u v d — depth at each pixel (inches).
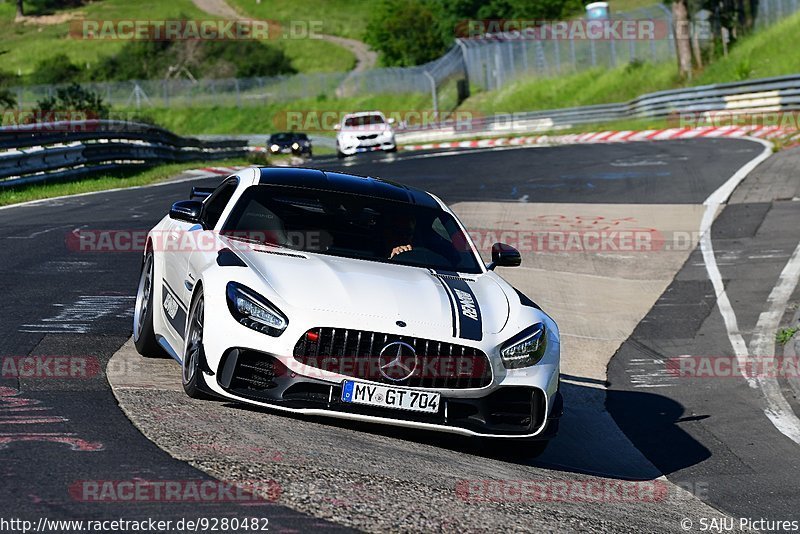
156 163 2874.0
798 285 1176.2
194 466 450.0
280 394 528.1
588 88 5226.4
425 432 609.6
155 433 495.8
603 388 826.8
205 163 3361.2
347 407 528.1
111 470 434.0
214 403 565.9
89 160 2346.2
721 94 3476.9
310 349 528.4
